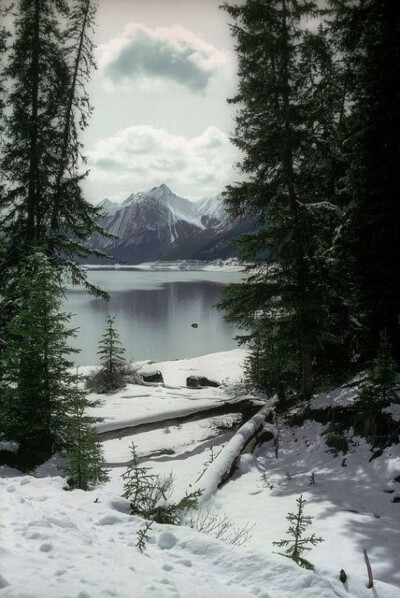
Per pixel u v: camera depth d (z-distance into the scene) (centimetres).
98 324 5894
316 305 1430
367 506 904
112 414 1659
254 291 1530
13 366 1171
